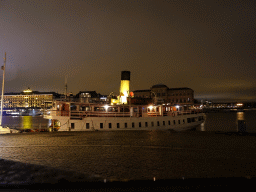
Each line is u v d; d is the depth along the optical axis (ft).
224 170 24.12
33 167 24.32
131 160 29.91
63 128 88.28
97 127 94.32
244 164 27.14
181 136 59.88
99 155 33.60
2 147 41.68
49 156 32.83
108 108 103.30
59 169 23.65
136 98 126.62
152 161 29.22
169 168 25.25
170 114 127.03
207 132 69.41
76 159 30.66
